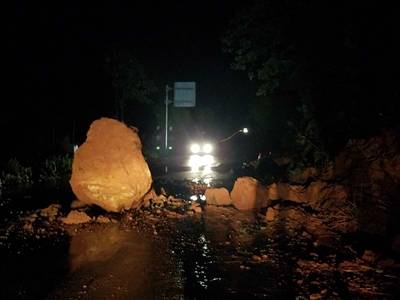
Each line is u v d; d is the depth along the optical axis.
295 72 17.70
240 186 12.96
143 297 6.64
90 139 11.95
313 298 6.60
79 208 12.01
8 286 6.97
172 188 17.66
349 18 13.41
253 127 36.25
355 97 14.34
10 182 17.53
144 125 38.94
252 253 8.81
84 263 8.06
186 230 10.50
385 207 10.49
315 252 8.89
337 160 13.70
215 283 7.24
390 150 11.29
